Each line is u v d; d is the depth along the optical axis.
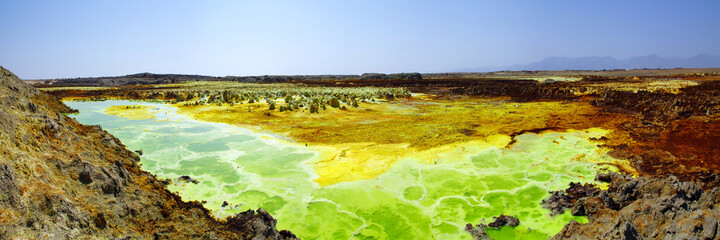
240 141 18.77
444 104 35.41
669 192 9.35
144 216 8.75
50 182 7.57
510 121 24.33
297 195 11.84
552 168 14.23
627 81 52.97
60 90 53.44
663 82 44.94
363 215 10.63
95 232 7.20
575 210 10.34
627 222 7.23
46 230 6.45
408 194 11.96
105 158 11.46
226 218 10.07
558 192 11.70
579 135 19.56
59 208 6.93
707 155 15.12
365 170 14.09
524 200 11.47
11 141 7.78
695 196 8.90
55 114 15.80
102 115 27.31
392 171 13.97
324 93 43.16
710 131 19.00
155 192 10.40
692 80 47.81
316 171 14.04
